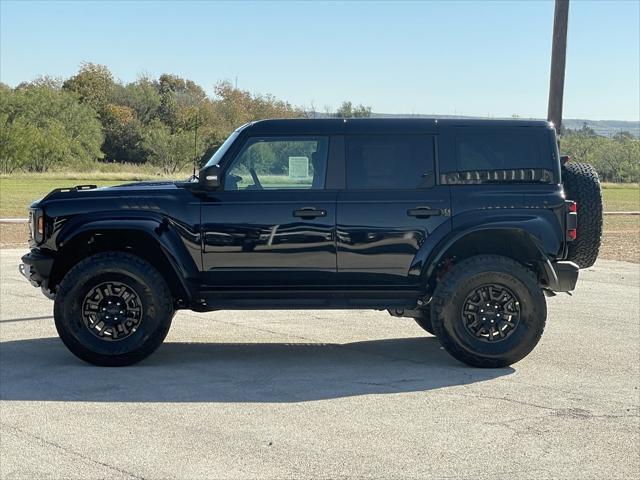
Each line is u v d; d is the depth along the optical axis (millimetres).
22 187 46938
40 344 8711
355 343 8922
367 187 7762
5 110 86688
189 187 7938
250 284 7797
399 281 7766
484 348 7602
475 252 8070
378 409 6332
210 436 5648
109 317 7637
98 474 4918
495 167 7793
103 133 95625
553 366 7785
